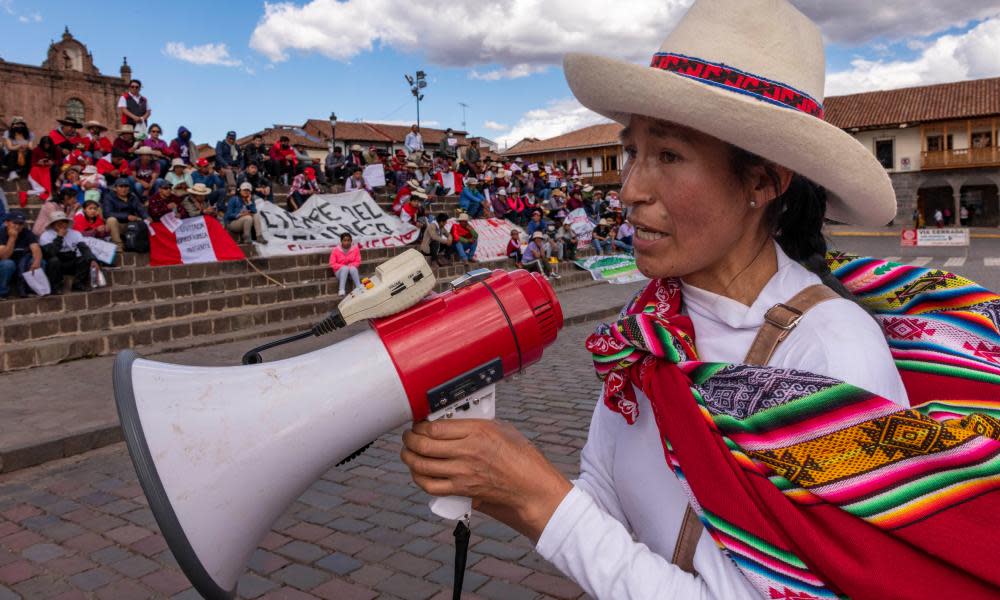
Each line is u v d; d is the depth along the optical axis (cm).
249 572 338
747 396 82
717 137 86
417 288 99
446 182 2238
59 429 559
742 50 86
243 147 1839
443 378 98
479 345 100
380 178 1881
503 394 672
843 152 83
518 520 95
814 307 89
